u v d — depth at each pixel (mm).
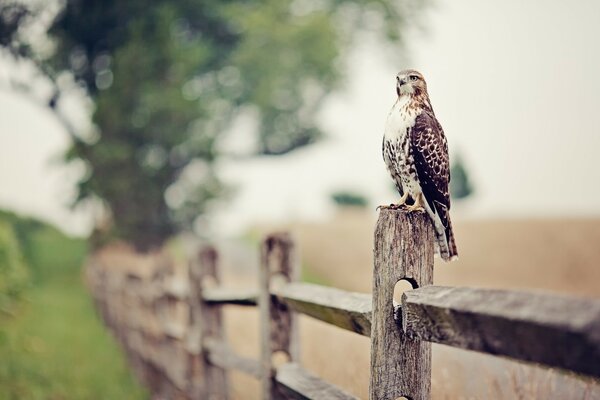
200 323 4738
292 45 27625
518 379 2561
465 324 1596
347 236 32281
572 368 1322
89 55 26125
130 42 22969
